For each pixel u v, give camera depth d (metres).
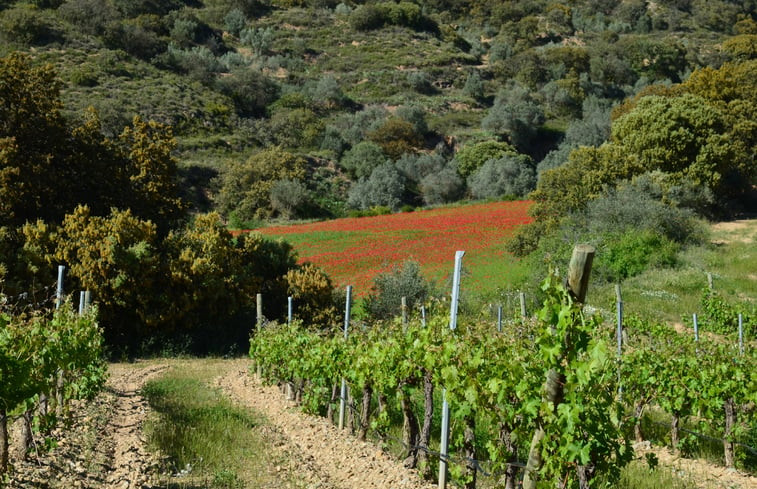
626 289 27.20
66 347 9.66
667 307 24.53
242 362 23.05
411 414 8.95
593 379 5.05
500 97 107.31
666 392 10.02
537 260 30.27
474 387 6.33
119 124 69.62
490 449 6.59
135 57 97.06
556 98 107.25
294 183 65.44
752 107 53.81
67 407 9.85
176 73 97.25
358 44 131.50
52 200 26.30
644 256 30.22
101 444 8.89
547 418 4.88
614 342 13.64
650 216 33.69
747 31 156.12
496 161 76.25
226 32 127.81
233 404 13.77
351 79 115.44
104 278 23.48
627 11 164.62
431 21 145.75
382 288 26.56
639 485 7.81
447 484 8.06
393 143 86.44
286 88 103.44
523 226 38.53
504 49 135.00
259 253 28.73
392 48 129.25
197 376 18.53
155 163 30.06
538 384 5.65
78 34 94.62
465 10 163.75
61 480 6.94
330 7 149.50
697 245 34.69
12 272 22.14
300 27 136.88
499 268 34.44
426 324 9.48
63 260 23.39
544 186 40.22
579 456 4.85
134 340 24.64
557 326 4.59
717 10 164.25
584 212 36.94
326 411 13.60
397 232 47.78
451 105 108.25
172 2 126.81
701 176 44.59
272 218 64.44
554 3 165.88
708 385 9.61
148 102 81.19
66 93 76.81
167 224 29.84
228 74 103.50
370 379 9.84
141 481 7.07
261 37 121.69
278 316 27.98
